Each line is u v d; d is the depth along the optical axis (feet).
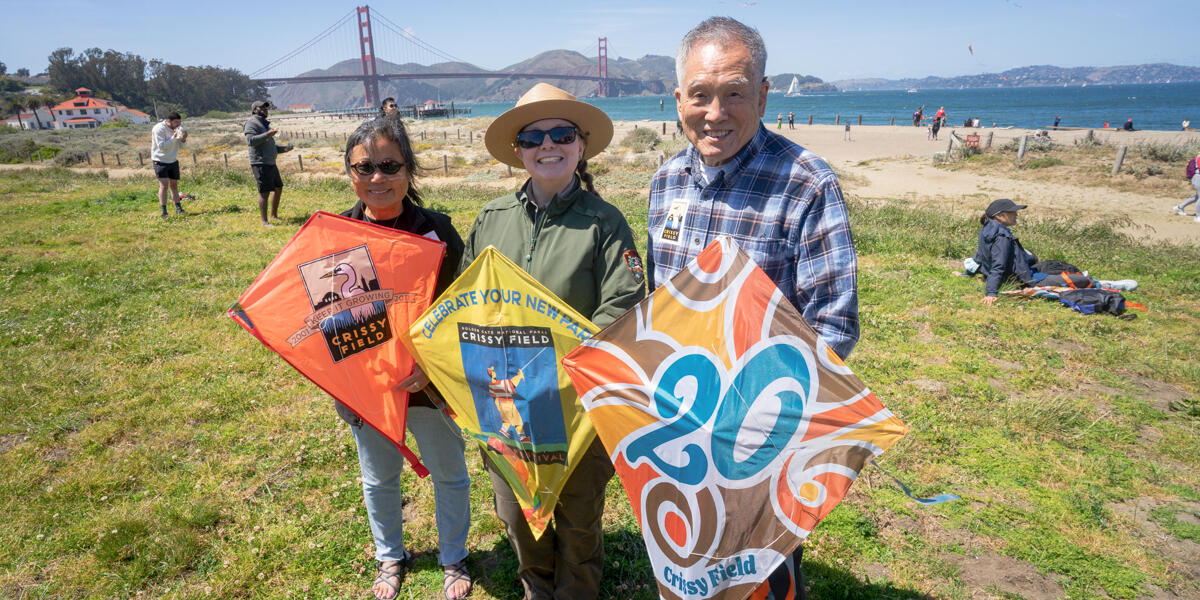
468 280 7.83
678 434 6.87
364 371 8.52
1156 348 19.31
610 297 7.75
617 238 7.99
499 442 8.15
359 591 9.85
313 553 10.52
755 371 6.61
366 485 9.48
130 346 18.33
